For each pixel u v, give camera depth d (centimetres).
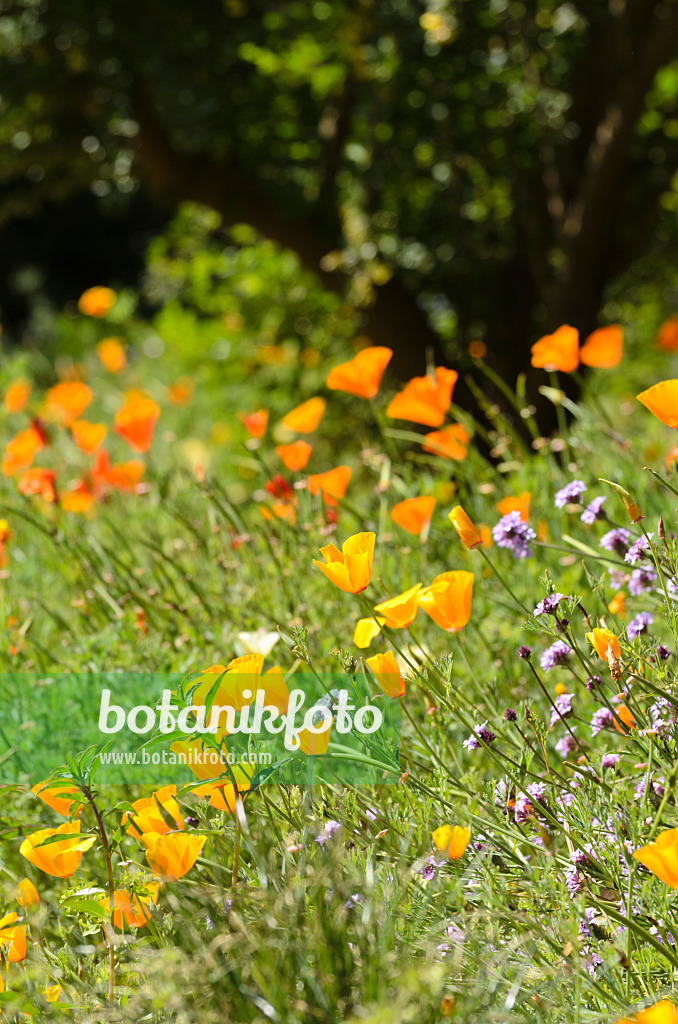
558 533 326
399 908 278
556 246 712
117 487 377
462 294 721
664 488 326
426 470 359
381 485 335
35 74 659
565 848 285
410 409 326
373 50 605
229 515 338
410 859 284
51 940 291
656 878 280
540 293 677
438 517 336
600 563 314
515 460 345
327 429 720
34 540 363
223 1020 270
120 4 626
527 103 612
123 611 325
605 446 338
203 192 739
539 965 277
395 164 657
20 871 300
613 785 284
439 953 275
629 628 294
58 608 341
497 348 718
